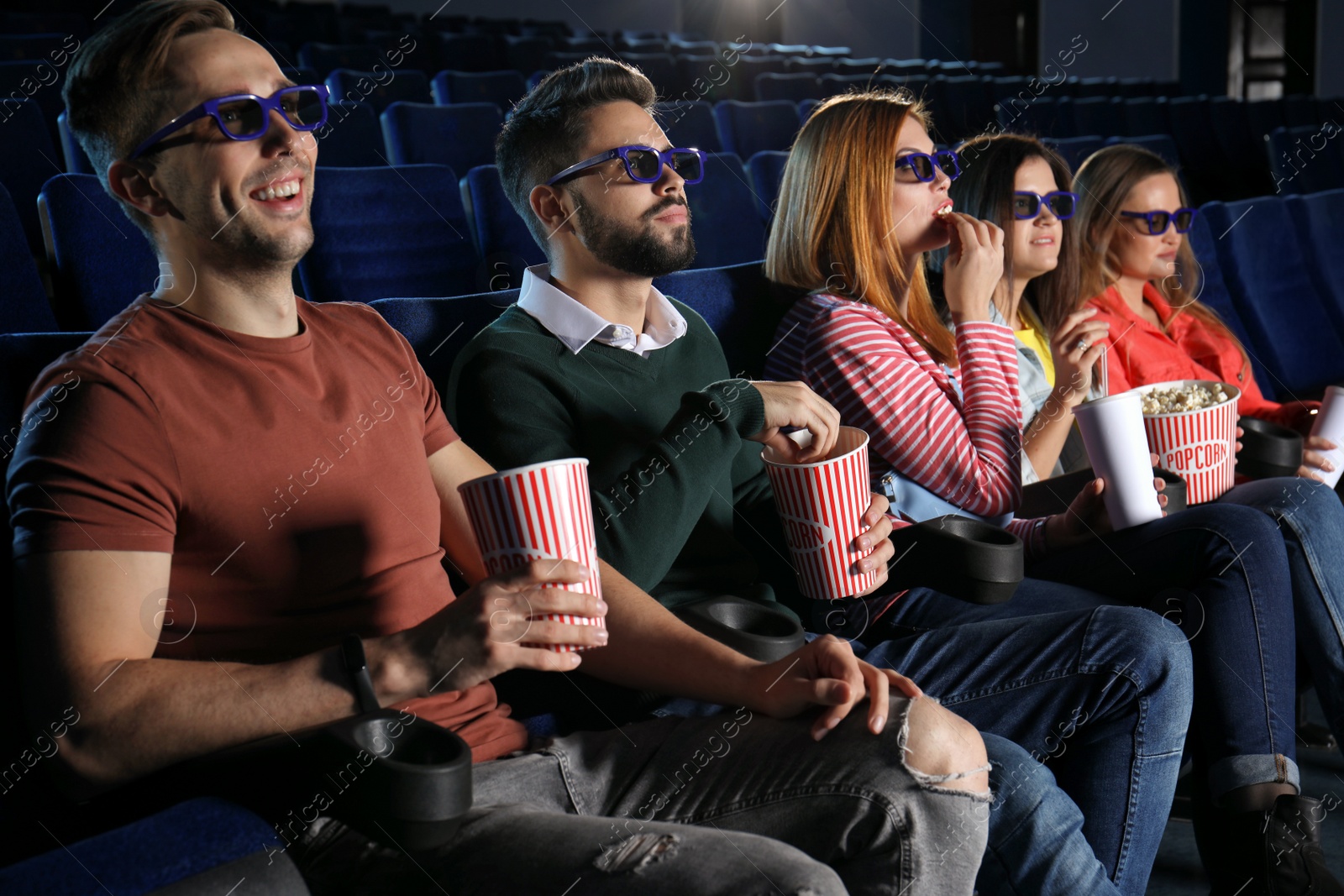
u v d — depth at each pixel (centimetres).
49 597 68
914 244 132
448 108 286
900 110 131
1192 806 115
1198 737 115
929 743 76
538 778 83
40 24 344
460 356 106
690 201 241
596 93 109
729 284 134
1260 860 105
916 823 74
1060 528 126
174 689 65
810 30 952
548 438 100
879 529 99
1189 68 880
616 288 110
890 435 122
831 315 126
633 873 66
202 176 80
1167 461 125
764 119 389
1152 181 164
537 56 518
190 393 77
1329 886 103
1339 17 859
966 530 108
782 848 67
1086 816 99
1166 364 165
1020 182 146
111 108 81
